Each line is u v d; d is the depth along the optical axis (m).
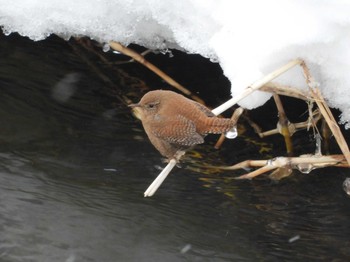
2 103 6.91
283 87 6.06
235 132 5.48
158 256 5.43
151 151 6.66
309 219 6.05
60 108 6.99
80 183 6.09
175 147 5.46
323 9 5.82
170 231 5.69
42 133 6.62
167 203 6.03
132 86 7.40
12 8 7.12
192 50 6.47
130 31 7.15
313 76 6.12
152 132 5.40
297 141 6.86
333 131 5.92
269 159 6.68
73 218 5.68
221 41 6.18
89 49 7.60
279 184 6.43
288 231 5.88
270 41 5.96
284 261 5.54
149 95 5.34
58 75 7.40
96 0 7.00
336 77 6.00
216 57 6.42
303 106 7.05
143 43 7.23
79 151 6.50
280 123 6.87
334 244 5.78
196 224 5.82
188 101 5.31
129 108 7.14
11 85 7.16
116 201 5.93
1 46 7.57
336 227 5.97
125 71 7.52
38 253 5.34
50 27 7.13
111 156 6.51
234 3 6.15
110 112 7.07
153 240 5.58
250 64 6.07
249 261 5.49
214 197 6.20
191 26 6.48
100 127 6.84
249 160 6.62
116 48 7.14
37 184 5.98
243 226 5.88
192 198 6.15
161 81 7.47
